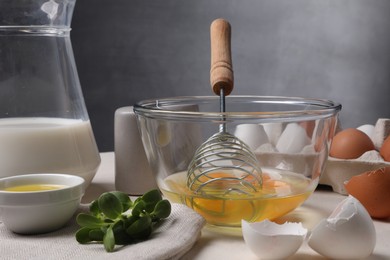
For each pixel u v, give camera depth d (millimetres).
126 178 1190
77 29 2592
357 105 2635
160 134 970
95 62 2627
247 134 983
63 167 1074
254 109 1178
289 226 837
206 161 941
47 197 889
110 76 2643
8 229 934
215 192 908
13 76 1075
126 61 2643
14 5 1054
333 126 989
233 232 947
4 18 1058
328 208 1081
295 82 2650
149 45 2635
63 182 990
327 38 2607
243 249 870
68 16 1128
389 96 2602
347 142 1165
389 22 2545
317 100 1098
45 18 1084
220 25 1000
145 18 2617
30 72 1081
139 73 2654
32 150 1055
